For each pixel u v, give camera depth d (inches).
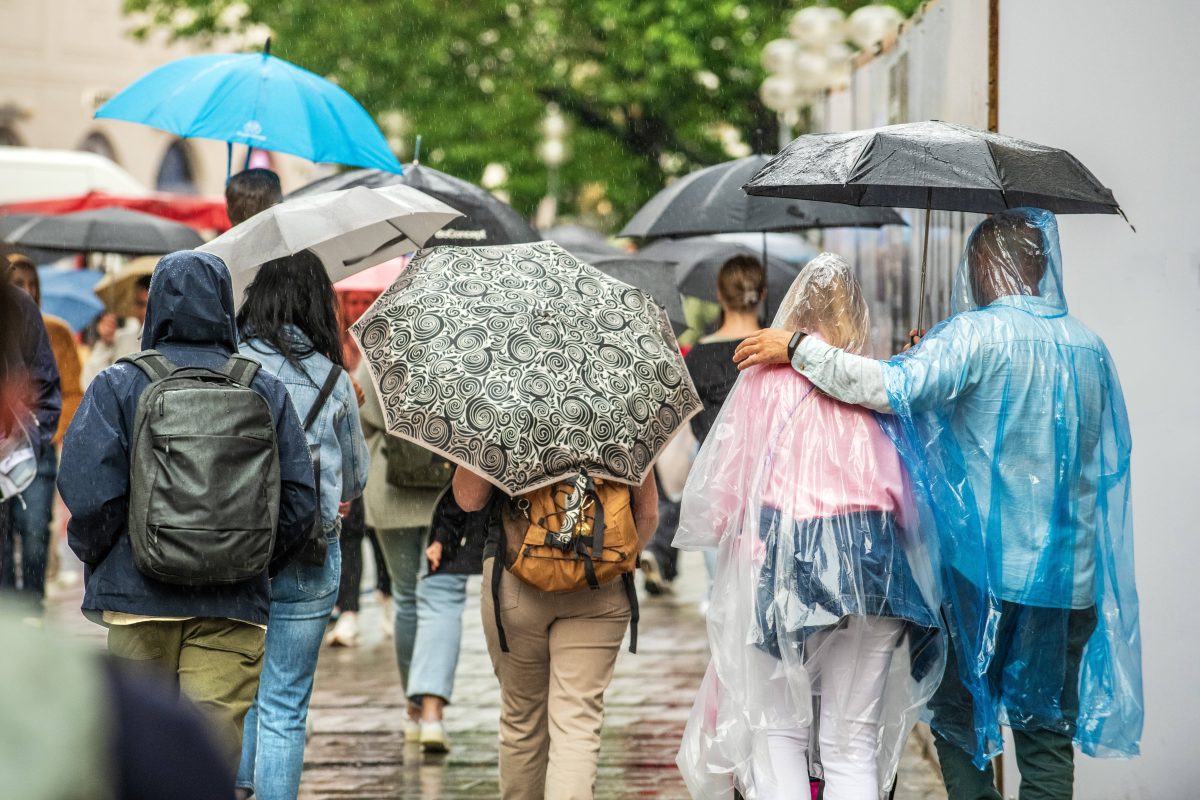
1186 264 512.1
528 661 475.8
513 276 477.4
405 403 447.5
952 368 430.0
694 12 1790.1
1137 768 525.3
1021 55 573.0
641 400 458.6
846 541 427.5
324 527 511.5
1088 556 434.6
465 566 560.1
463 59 2090.3
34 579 854.5
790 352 438.6
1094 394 438.6
